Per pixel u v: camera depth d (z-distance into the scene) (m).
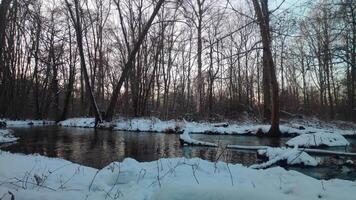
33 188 5.44
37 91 40.62
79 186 5.59
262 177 5.98
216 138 18.78
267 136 19.58
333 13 6.60
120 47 34.66
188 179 5.57
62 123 31.50
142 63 33.88
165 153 13.08
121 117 29.91
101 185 5.46
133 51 26.97
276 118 19.50
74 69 37.12
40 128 26.20
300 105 36.19
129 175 5.75
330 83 28.75
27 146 14.75
